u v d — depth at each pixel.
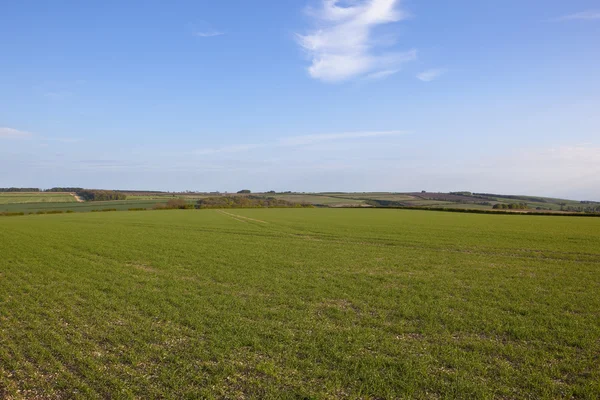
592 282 20.27
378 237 40.34
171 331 12.52
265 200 132.00
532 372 9.70
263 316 14.20
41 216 79.31
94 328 12.73
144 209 107.75
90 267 23.59
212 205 119.88
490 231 46.25
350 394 8.61
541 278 21.19
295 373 9.59
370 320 13.74
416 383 9.08
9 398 8.32
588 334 12.42
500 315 14.48
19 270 22.56
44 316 14.02
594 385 9.02
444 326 13.21
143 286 18.77
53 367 9.80
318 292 17.80
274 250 30.94
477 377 9.44
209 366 9.92
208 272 22.17
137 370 9.70
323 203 154.62
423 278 21.02
